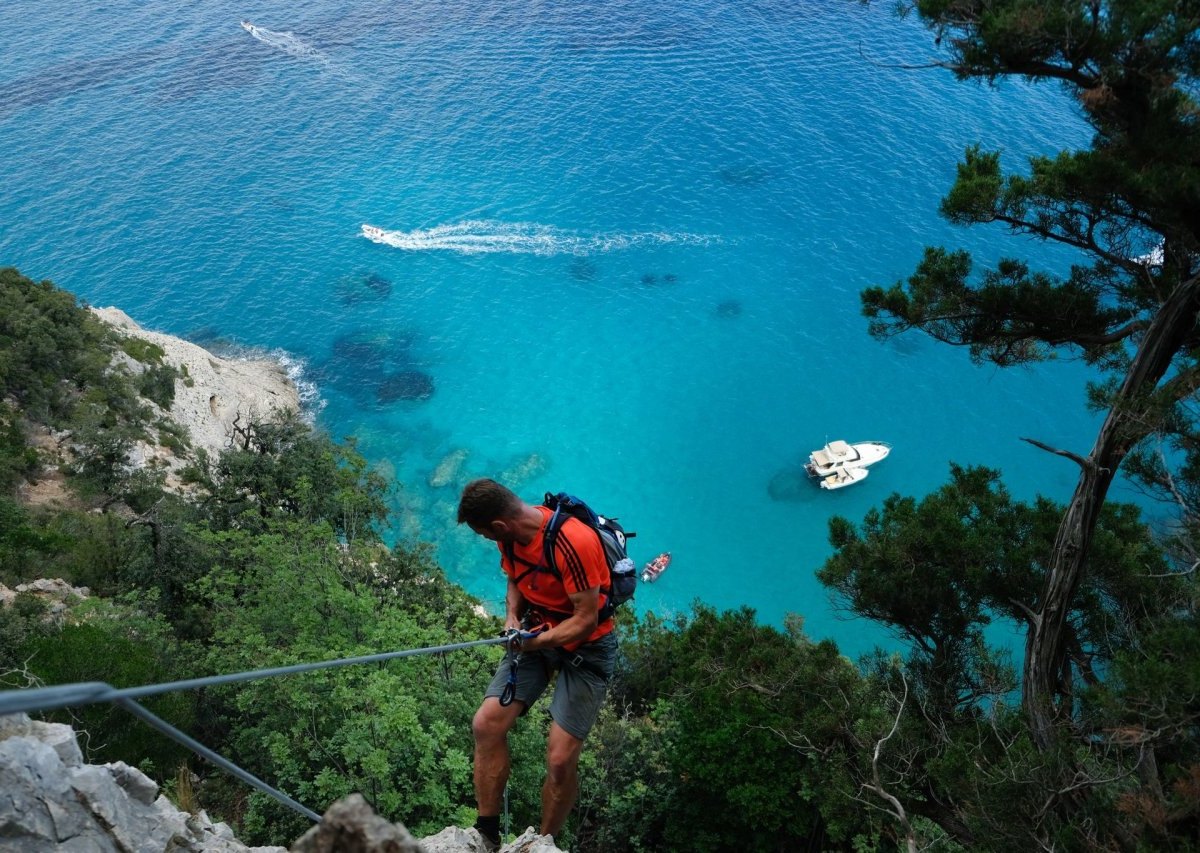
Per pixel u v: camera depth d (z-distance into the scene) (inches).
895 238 3912.4
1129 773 483.8
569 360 3585.1
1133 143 478.6
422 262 4033.0
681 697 892.0
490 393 3469.5
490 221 4220.0
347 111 4972.9
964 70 484.1
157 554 1401.3
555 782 284.8
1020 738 552.7
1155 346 545.3
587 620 261.0
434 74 5211.6
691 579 2805.1
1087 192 547.8
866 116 4525.1
